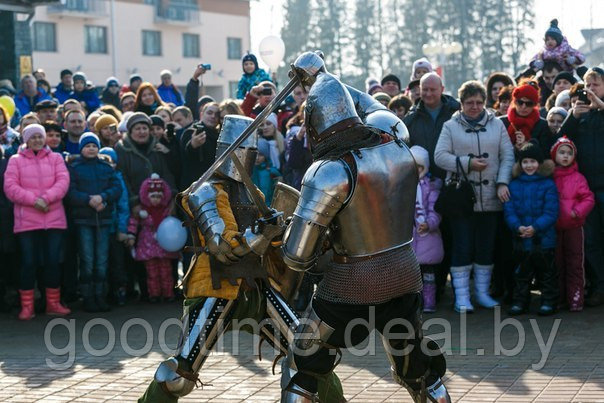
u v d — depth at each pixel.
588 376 5.76
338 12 60.34
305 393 4.28
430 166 8.16
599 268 8.00
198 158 8.78
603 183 7.88
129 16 43.84
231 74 49.03
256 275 4.65
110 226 8.75
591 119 7.88
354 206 4.09
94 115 10.48
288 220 4.63
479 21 60.62
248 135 4.54
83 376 6.20
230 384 5.88
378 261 4.15
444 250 8.38
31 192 8.34
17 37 18.41
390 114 4.43
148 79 44.91
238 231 4.66
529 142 7.77
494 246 8.11
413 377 4.41
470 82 7.84
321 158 4.18
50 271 8.46
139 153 9.02
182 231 8.70
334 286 4.20
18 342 7.37
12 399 5.69
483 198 7.86
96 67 42.69
